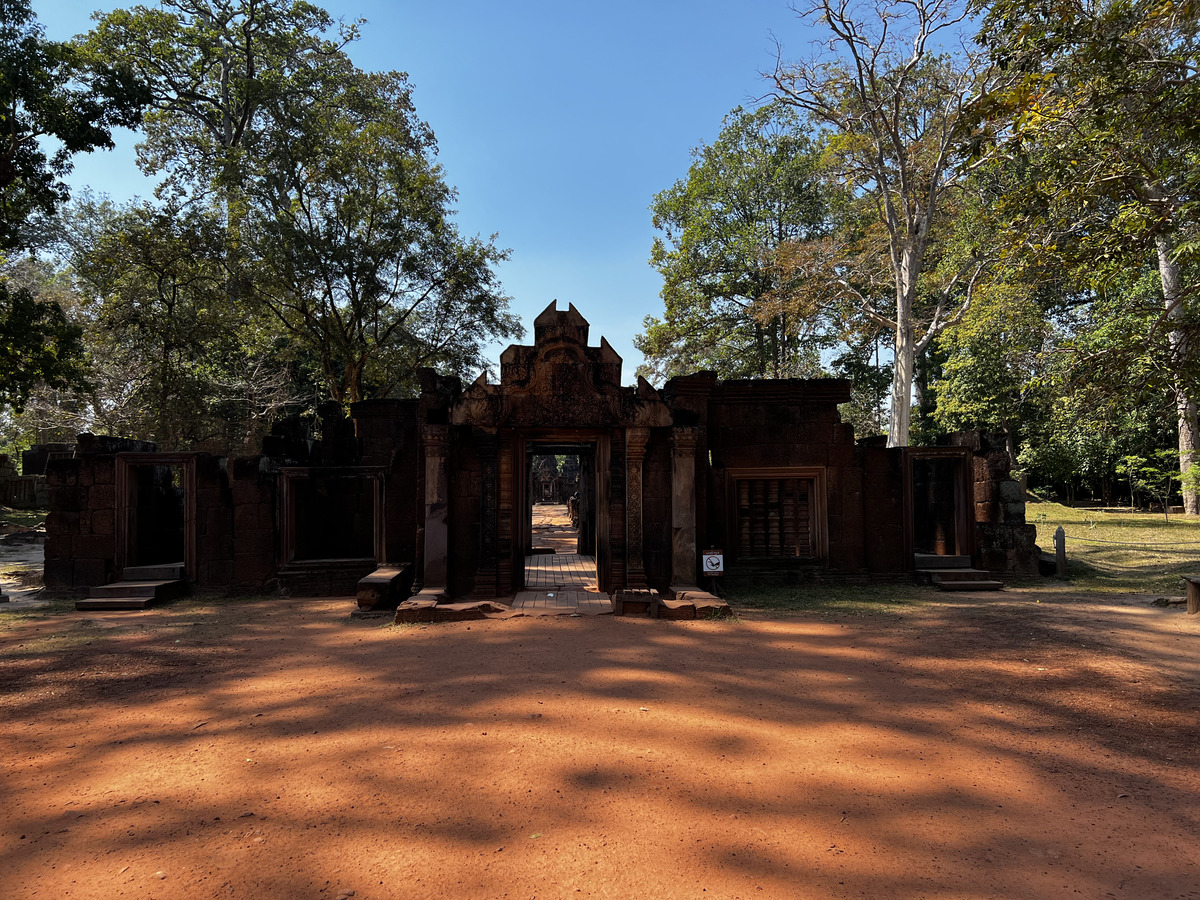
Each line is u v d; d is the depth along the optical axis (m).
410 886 3.24
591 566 16.11
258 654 8.13
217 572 12.82
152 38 26.20
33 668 7.52
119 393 26.16
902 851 3.57
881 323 27.23
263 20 27.75
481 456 11.23
